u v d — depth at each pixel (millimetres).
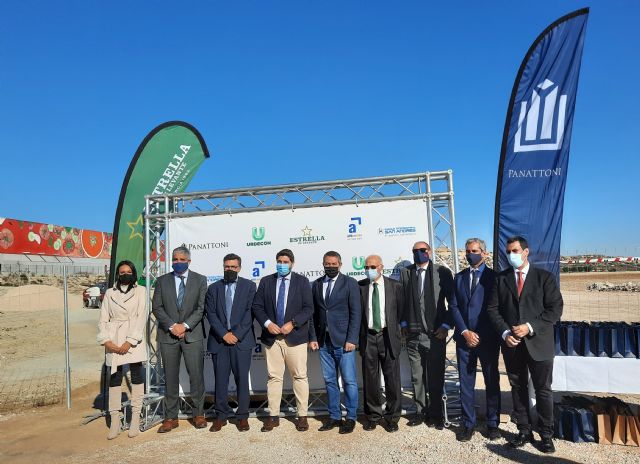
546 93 5594
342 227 6180
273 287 5547
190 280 5672
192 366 5594
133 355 5430
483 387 6938
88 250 44719
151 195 6496
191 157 7059
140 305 5547
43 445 5273
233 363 5500
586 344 4836
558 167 5582
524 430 4629
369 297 5367
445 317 5215
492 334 4836
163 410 6062
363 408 5852
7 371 9742
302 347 5438
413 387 5527
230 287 5629
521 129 5617
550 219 5570
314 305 5504
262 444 5000
